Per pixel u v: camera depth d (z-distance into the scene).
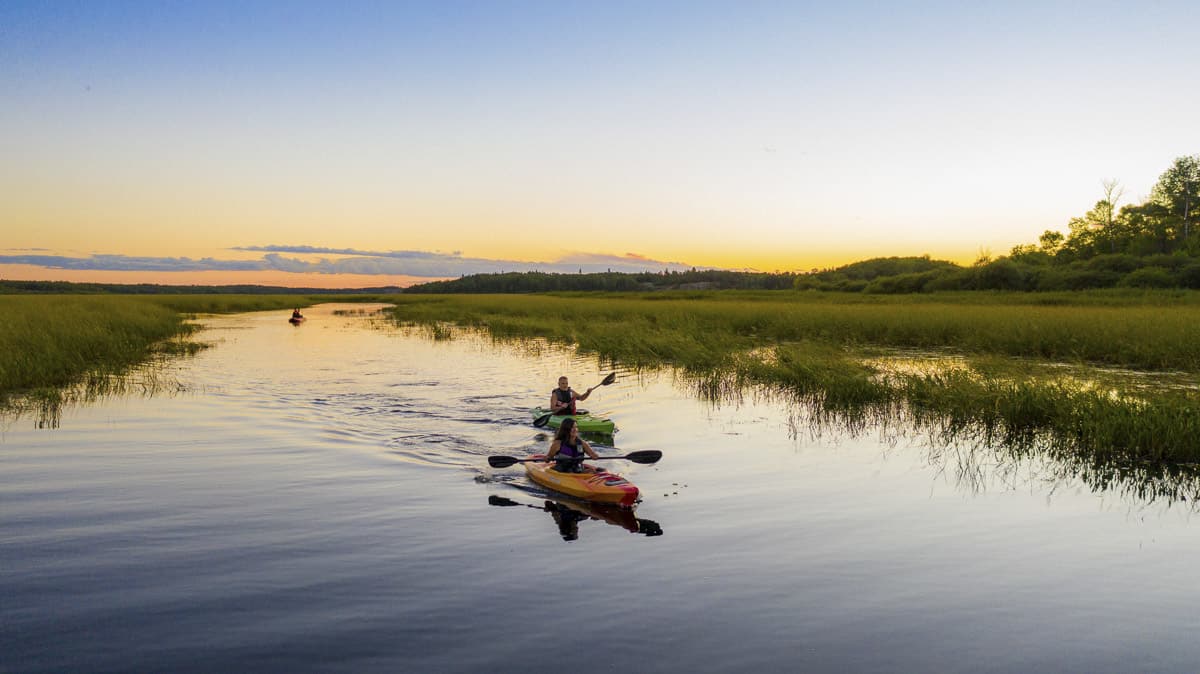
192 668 4.58
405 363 21.92
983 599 5.66
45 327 23.00
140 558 6.39
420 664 4.65
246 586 5.81
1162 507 7.97
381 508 7.92
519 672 4.55
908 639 5.02
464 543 6.84
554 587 5.84
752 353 22.31
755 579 6.02
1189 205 87.12
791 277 187.38
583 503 8.19
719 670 4.59
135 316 33.47
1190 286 60.22
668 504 8.16
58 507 7.82
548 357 23.58
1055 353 21.06
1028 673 4.58
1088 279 66.44
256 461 10.00
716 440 11.49
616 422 12.95
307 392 16.23
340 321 47.12
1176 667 4.64
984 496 8.41
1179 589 5.85
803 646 4.90
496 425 12.77
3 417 12.89
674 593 5.73
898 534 7.14
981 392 13.63
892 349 23.61
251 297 93.50
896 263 165.88
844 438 11.57
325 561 6.36
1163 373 17.23
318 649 4.82
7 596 5.60
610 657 4.74
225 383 17.42
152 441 11.14
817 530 7.26
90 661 4.66
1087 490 8.63
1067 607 5.53
